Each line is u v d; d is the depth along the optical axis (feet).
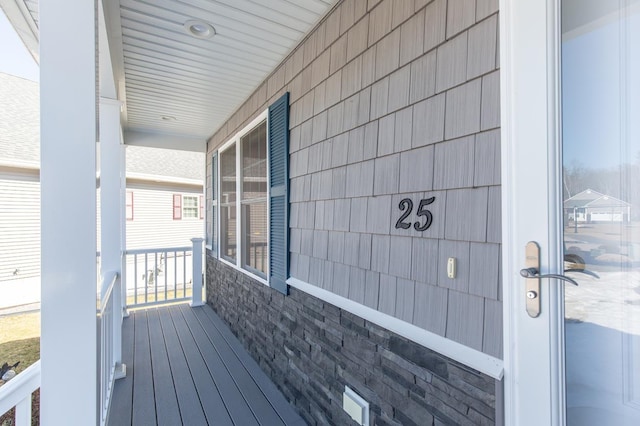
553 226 3.32
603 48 3.13
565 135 3.32
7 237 20.54
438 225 4.33
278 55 8.40
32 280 21.25
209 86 10.30
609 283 3.11
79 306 3.95
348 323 5.91
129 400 7.88
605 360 3.14
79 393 3.94
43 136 3.83
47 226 3.85
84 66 3.94
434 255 4.38
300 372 7.41
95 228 4.00
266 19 6.89
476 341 3.87
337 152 6.35
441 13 4.30
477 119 3.89
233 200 13.12
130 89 10.62
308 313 7.19
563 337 3.32
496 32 3.71
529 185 3.47
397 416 4.81
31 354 12.48
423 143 4.53
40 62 3.83
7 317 18.45
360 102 5.74
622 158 3.04
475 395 3.80
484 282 3.81
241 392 8.28
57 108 3.87
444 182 4.25
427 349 4.39
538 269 3.39
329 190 6.59
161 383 8.68
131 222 29.55
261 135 10.21
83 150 3.95
